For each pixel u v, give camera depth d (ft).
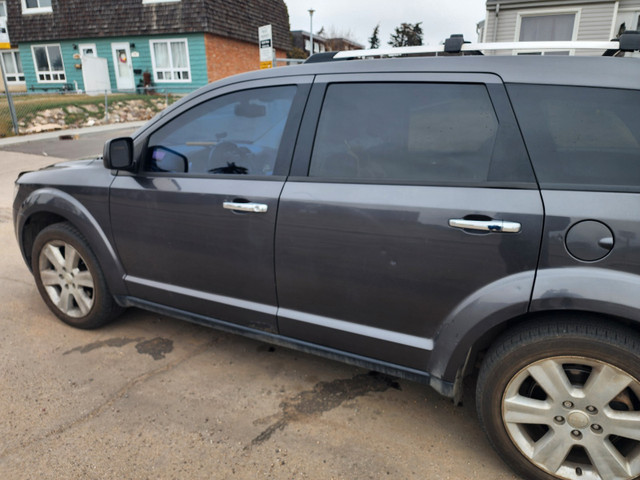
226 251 8.09
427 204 6.38
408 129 6.77
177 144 8.68
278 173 7.57
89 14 64.69
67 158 32.73
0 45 40.42
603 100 5.75
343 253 7.01
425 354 6.82
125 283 9.66
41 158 32.68
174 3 60.64
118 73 66.95
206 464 6.87
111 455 7.02
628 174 5.56
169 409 8.07
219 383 8.81
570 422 5.98
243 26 66.80
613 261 5.46
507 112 6.13
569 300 5.60
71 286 10.43
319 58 7.87
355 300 7.16
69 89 68.90
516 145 6.04
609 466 5.93
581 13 38.73
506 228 5.88
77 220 9.66
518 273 5.92
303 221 7.22
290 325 7.86
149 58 64.54
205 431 7.54
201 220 8.20
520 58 6.27
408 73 6.85
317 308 7.57
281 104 7.75
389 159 6.84
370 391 8.62
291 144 7.51
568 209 5.64
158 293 9.25
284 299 7.82
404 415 7.98
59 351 9.86
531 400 6.17
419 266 6.51
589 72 5.88
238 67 68.39
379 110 6.98
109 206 9.27
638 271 5.38
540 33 40.65
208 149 8.36
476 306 6.17
